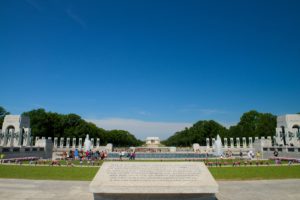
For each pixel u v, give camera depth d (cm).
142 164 1464
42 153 5812
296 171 2966
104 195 1375
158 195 1377
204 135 13625
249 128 11862
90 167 3462
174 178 1370
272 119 11706
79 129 11794
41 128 10656
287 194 1748
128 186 1304
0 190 1831
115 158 5506
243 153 7500
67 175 2602
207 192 1306
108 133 16125
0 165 3478
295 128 6669
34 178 2378
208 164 3856
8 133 6284
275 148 5672
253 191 1847
